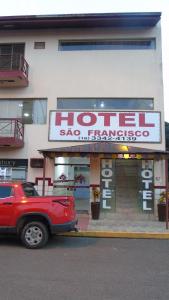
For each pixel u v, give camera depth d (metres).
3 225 9.49
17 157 16.89
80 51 17.47
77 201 16.41
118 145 14.70
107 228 12.63
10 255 8.45
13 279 6.34
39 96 17.30
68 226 9.48
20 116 17.38
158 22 17.42
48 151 13.97
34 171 16.69
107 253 8.88
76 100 17.19
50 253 8.76
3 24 17.58
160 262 7.93
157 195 16.02
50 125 16.91
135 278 6.56
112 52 17.31
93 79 17.19
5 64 17.94
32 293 5.56
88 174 16.56
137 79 16.98
